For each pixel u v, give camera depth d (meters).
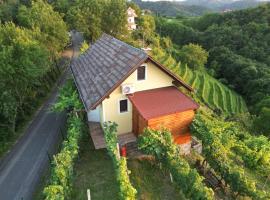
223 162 18.09
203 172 19.28
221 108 63.06
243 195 16.89
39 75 29.17
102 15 60.03
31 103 31.84
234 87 81.25
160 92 21.67
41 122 29.20
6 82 26.42
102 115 21.92
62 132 26.61
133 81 21.05
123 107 21.58
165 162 17.80
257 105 62.38
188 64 79.25
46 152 23.86
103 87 20.69
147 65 20.92
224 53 93.06
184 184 15.88
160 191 17.30
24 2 75.50
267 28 95.06
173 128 20.17
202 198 14.66
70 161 17.25
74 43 65.81
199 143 22.02
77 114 23.80
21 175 21.14
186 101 20.47
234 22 111.19
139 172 18.59
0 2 72.44
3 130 26.19
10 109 25.59
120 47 24.69
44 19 41.03
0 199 18.88
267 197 16.28
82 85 24.25
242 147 22.14
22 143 25.55
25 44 27.31
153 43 81.62
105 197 16.86
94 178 18.48
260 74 77.00
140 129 20.67
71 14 59.53
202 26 130.88
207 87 69.50
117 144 18.05
